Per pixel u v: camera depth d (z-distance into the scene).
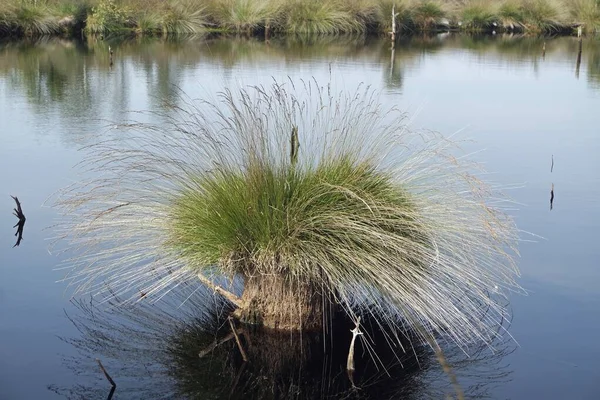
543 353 4.44
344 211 4.63
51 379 4.03
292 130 4.80
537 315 4.90
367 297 4.76
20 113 11.23
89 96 12.77
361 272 4.55
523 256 5.90
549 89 14.89
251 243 4.55
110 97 12.65
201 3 25.64
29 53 18.56
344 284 4.54
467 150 9.37
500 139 10.16
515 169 8.61
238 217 4.57
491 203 6.56
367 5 27.25
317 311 4.72
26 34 22.33
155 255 4.89
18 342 4.40
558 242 6.23
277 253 4.55
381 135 5.20
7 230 6.11
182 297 5.07
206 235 4.62
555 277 5.50
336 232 4.57
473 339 4.60
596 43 26.08
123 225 5.12
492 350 4.47
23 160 8.40
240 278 5.31
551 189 7.78
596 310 4.99
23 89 13.44
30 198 6.96
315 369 4.27
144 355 4.33
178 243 4.73
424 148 5.57
